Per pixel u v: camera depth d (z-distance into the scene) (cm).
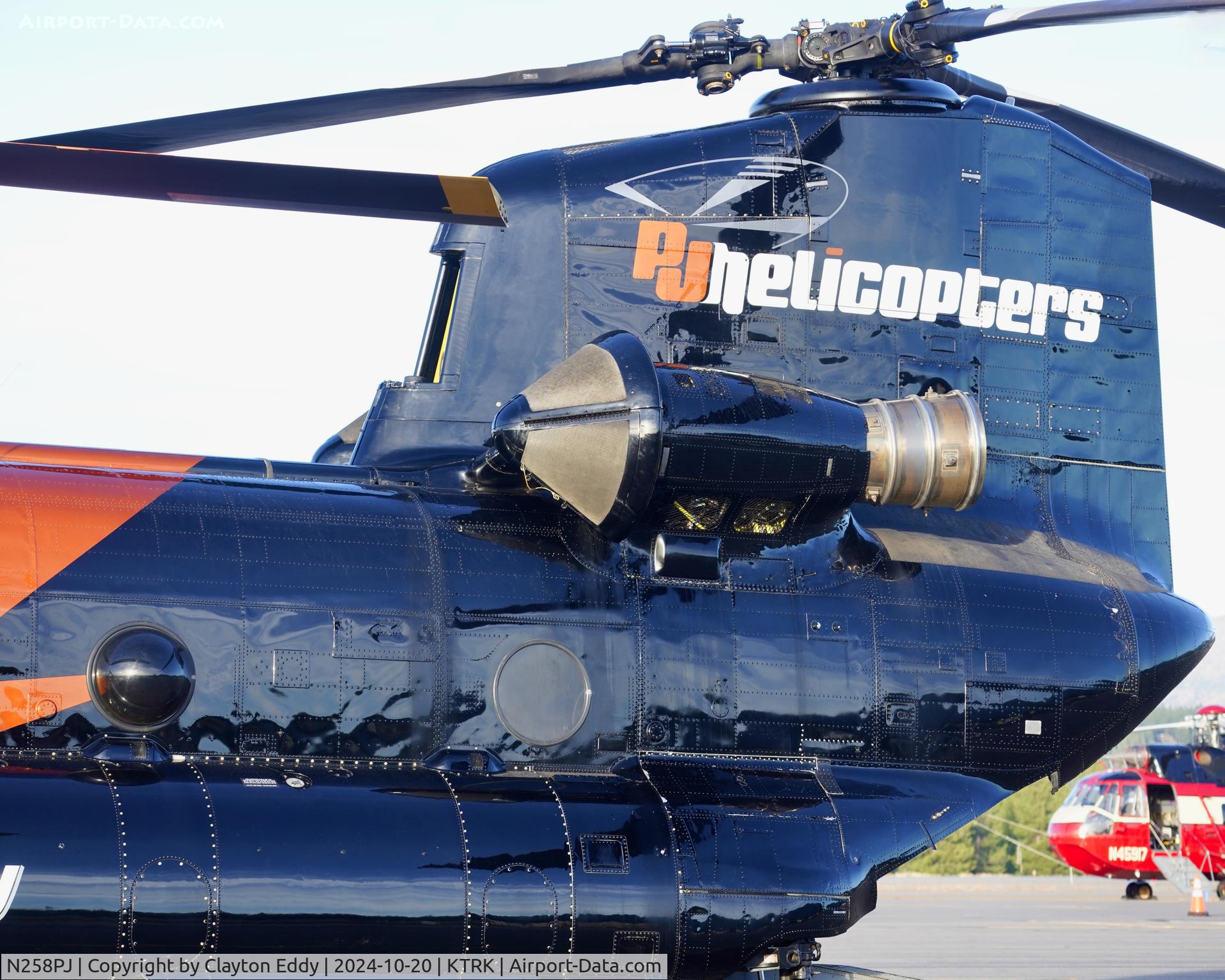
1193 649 2466
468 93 2272
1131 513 2564
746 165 2350
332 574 2023
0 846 1678
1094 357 2547
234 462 2188
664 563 2178
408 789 1923
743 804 2080
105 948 1705
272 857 1792
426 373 2341
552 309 2288
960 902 8862
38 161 1662
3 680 1828
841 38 2392
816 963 2273
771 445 2073
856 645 2242
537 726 2062
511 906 1878
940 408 2188
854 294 2377
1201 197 2703
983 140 2472
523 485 2209
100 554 1928
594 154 2353
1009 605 2355
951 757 2277
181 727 1906
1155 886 10862
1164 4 1919
